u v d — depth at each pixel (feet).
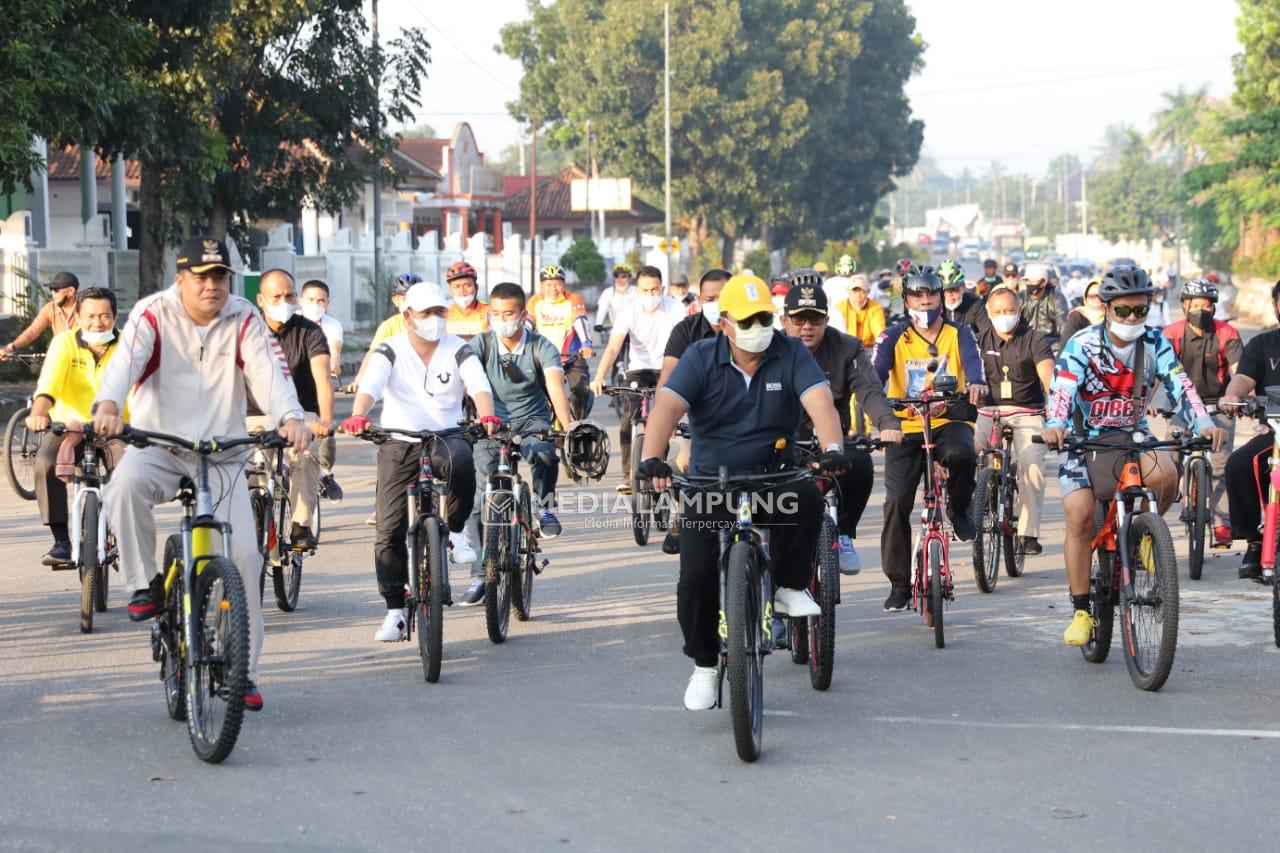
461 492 32.01
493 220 311.47
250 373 26.81
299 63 118.62
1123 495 29.58
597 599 38.58
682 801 22.11
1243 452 33.58
